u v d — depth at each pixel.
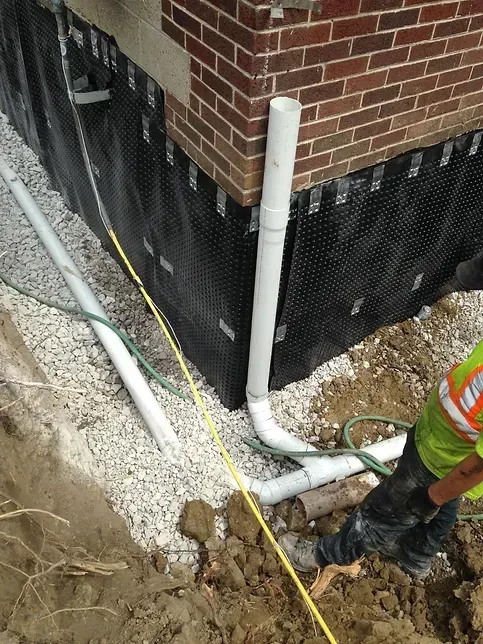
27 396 2.82
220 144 2.43
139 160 3.20
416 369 3.71
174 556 2.66
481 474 1.70
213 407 3.30
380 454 3.14
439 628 2.61
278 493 2.93
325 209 2.73
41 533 2.29
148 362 3.50
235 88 2.21
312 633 2.40
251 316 2.83
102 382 3.34
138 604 2.22
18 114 4.96
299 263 2.84
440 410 2.04
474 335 4.00
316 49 2.20
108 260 4.16
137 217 3.50
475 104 3.01
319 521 2.91
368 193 2.88
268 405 3.15
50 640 1.98
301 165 2.52
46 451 2.70
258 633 2.35
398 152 2.88
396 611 2.63
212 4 2.15
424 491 1.96
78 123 3.23
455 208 3.47
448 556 2.87
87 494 2.70
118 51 2.98
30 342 3.46
